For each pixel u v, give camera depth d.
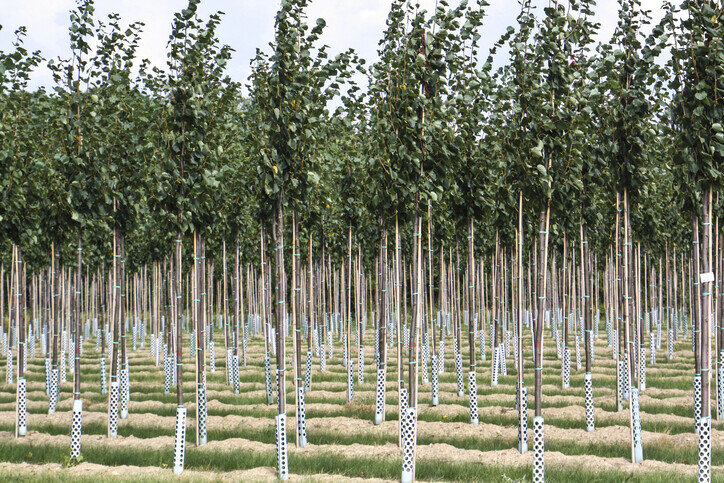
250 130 15.20
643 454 11.91
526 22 12.05
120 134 13.89
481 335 25.09
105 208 13.66
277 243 11.45
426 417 15.35
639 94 12.07
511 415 15.37
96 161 13.14
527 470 10.76
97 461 11.99
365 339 33.31
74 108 13.03
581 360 23.97
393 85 11.98
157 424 15.40
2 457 12.16
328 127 13.85
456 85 13.06
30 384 21.56
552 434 13.72
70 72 13.05
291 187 11.95
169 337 19.70
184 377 22.16
